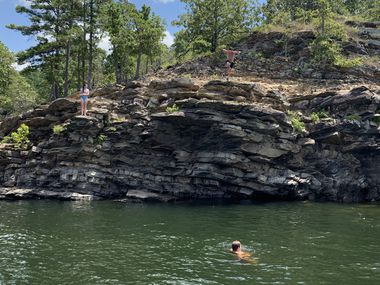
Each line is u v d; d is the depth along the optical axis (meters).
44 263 13.25
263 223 19.55
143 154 28.02
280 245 15.52
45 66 44.69
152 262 13.38
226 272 12.40
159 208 23.78
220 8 42.41
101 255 14.13
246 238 16.61
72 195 27.03
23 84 61.25
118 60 46.94
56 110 30.30
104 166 28.12
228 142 25.97
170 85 28.95
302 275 12.13
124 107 29.19
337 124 27.02
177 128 26.72
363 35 40.22
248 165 26.34
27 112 31.73
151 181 27.78
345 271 12.52
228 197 27.64
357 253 14.46
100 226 18.73
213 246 15.35
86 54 46.09
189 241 16.08
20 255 14.09
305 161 27.44
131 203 25.66
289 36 39.50
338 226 18.94
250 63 37.69
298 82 34.00
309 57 36.94
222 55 39.00
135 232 17.59
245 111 25.56
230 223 19.55
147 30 42.75
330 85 32.75
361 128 26.92
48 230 17.89
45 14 42.16
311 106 28.98
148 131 27.12
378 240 16.31
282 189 26.53
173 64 41.72
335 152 27.56
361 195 27.97
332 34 37.69
